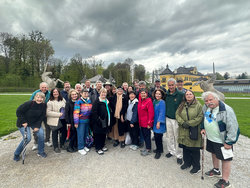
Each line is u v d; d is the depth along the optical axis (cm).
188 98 309
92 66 5538
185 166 324
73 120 385
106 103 405
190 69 5422
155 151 413
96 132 390
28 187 261
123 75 4381
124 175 299
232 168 336
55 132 403
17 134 553
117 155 392
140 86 474
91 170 317
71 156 384
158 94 381
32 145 456
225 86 4397
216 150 267
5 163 343
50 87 613
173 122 357
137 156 387
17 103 1435
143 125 394
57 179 285
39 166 332
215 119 263
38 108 357
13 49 3903
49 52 3838
